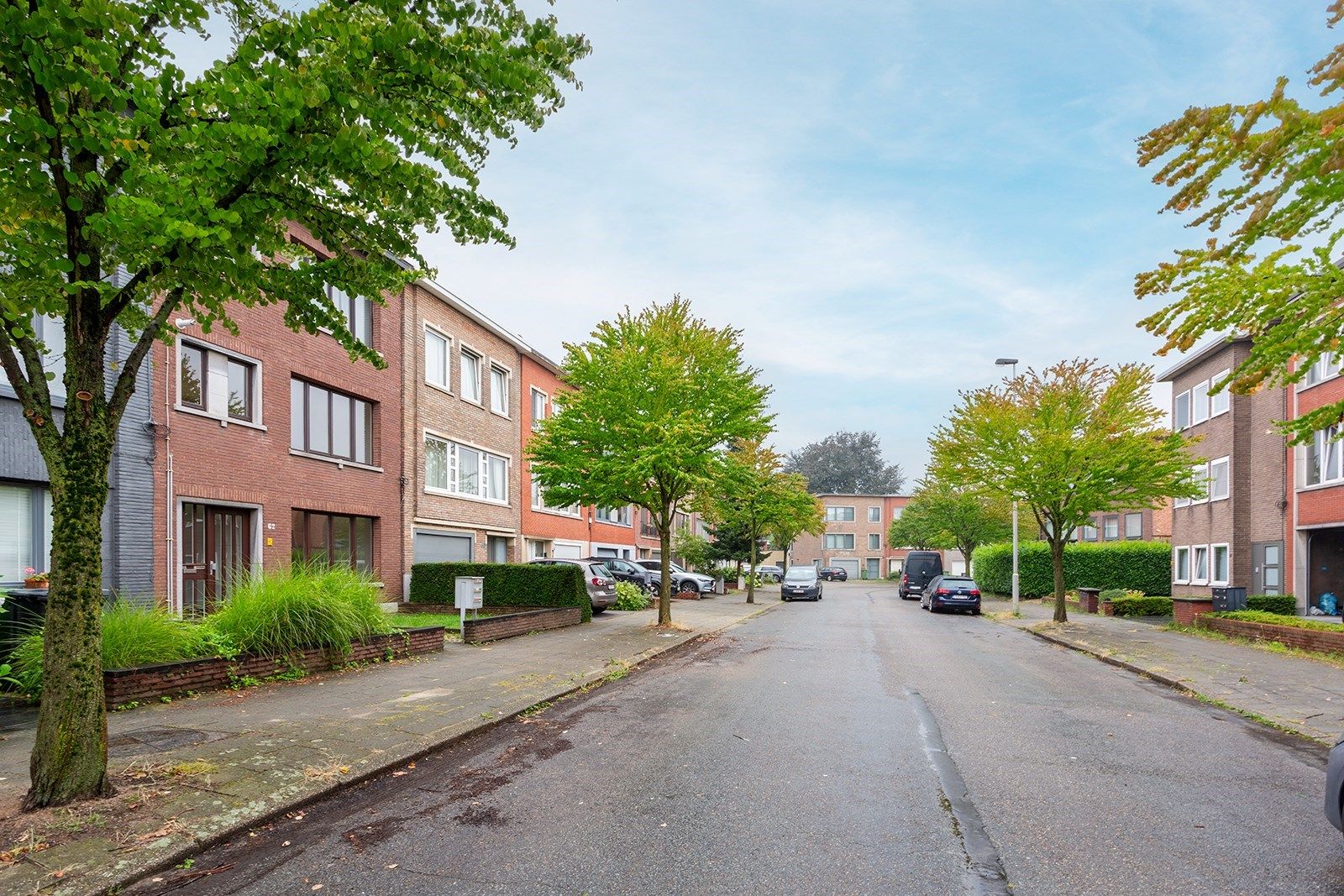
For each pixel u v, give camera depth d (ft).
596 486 58.29
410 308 70.90
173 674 28.91
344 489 61.26
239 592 34.99
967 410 71.36
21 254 17.98
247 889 13.89
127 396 18.49
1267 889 14.16
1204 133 18.95
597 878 14.33
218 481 48.24
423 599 67.15
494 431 87.45
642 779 20.47
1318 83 17.60
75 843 15.29
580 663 39.86
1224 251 21.72
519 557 92.99
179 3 16.60
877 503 253.65
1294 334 25.08
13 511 37.24
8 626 29.53
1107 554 113.50
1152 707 31.94
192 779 19.15
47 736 17.40
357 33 16.14
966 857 15.48
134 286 18.53
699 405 60.54
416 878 14.32
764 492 107.45
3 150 15.69
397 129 17.19
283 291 21.17
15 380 17.24
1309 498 73.87
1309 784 20.80
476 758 22.54
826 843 16.10
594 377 59.00
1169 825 17.44
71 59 15.38
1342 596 75.31
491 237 20.24
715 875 14.51
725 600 111.96
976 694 33.83
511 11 17.58
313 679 33.73
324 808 18.20
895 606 103.35
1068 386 70.08
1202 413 96.78
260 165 17.56
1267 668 41.81
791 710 29.53
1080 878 14.56
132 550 41.96
